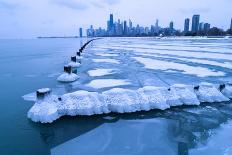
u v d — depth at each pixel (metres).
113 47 44.81
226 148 6.11
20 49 51.97
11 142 6.54
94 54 29.89
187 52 30.20
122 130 7.22
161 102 8.91
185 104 9.30
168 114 8.46
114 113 8.41
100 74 15.02
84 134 6.96
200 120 7.96
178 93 9.50
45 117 7.64
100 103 8.43
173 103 9.17
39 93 8.04
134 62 20.88
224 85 10.55
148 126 7.50
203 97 9.72
